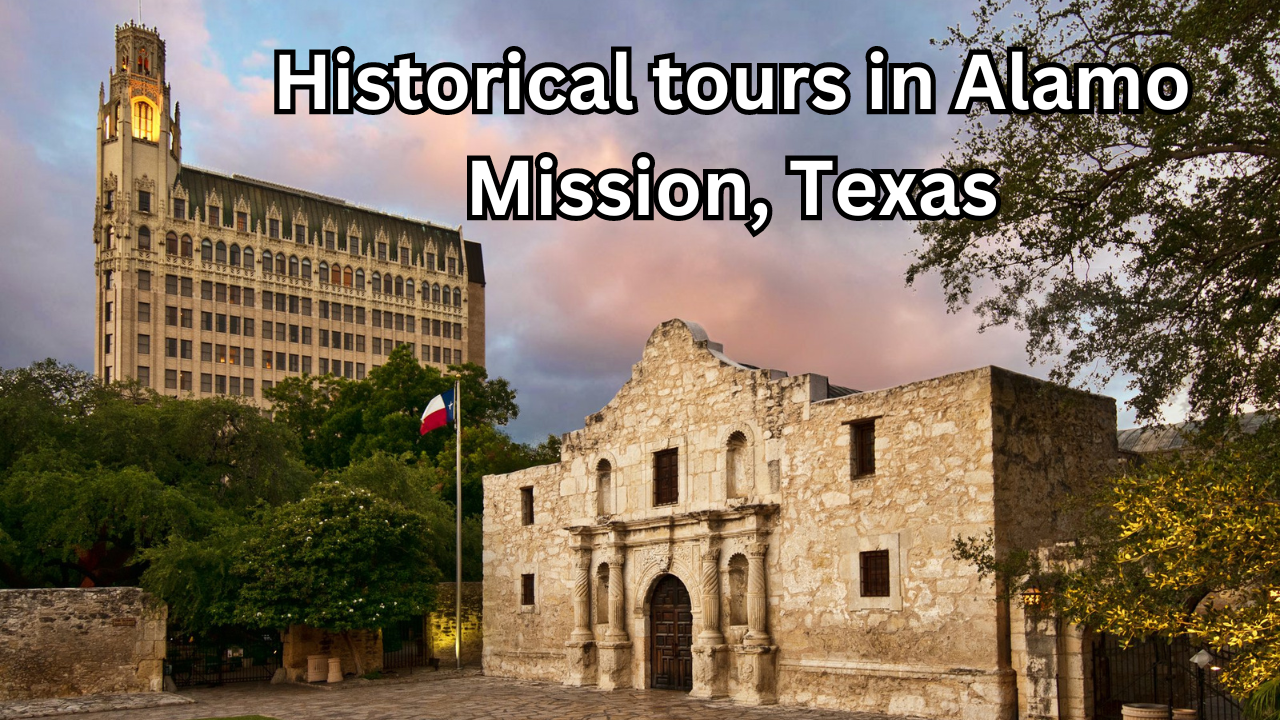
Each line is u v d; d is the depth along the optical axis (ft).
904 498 81.41
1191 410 59.98
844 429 87.20
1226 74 56.29
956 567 76.89
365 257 409.08
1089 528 65.31
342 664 126.52
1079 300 61.82
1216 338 57.31
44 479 116.98
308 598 115.96
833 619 85.71
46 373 140.05
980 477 76.18
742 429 96.27
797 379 92.02
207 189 375.66
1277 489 48.47
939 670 76.84
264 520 122.11
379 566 122.11
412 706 95.14
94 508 119.85
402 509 126.21
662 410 105.40
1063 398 81.97
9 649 100.07
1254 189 58.29
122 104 359.25
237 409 143.13
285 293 385.50
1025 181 62.13
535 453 207.72
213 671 123.34
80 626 104.58
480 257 455.22
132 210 355.15
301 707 96.07
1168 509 48.78
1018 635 73.46
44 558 122.52
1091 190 61.57
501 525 127.34
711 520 96.63
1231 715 75.46
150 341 351.67
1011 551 75.05
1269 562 45.06
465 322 436.35
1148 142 59.00
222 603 113.91
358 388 228.63
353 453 212.23
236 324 371.76
